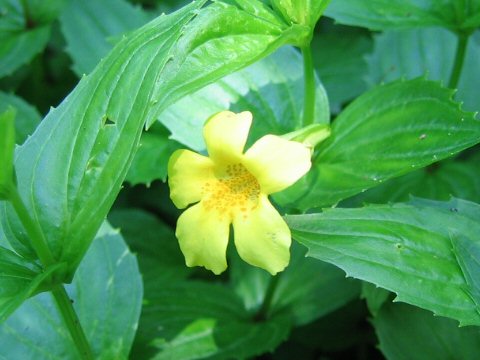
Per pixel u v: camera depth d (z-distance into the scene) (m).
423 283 0.15
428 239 0.16
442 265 0.15
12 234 0.16
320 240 0.16
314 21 0.17
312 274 0.23
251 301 0.24
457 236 0.16
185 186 0.16
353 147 0.18
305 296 0.23
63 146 0.16
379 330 0.20
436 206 0.17
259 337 0.22
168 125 0.19
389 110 0.18
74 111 0.16
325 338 0.24
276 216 0.15
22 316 0.18
